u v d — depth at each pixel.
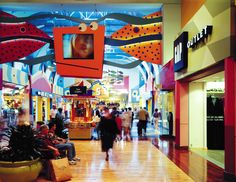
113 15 13.75
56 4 13.44
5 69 13.97
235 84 5.85
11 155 5.11
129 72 32.47
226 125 5.95
